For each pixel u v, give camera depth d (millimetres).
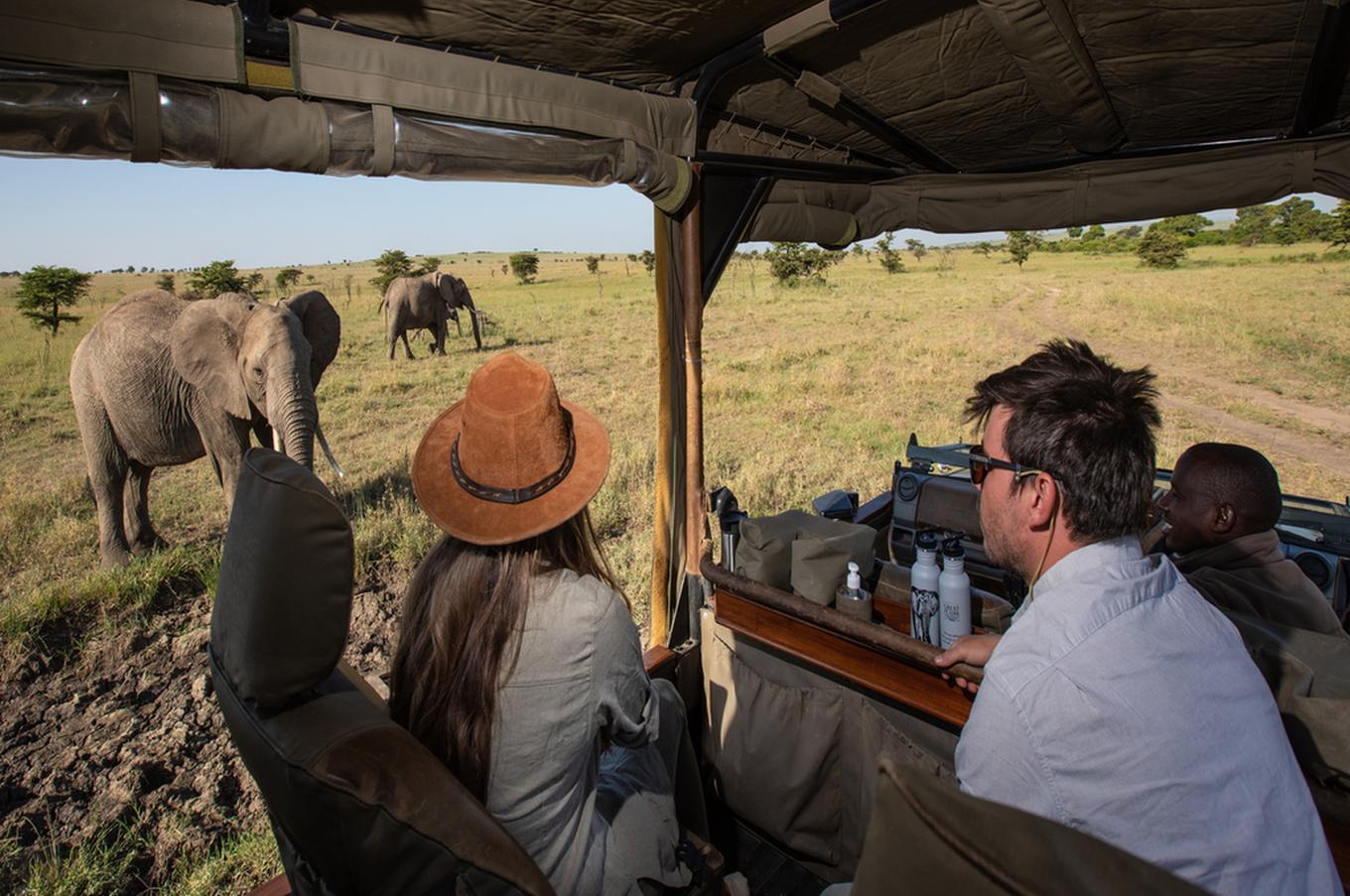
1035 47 1860
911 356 14156
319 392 12328
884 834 594
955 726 1674
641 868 1309
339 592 944
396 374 13914
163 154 1299
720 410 10047
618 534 5844
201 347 5805
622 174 2041
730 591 2062
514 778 1137
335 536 924
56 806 3158
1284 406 10422
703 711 2453
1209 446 1792
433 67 1606
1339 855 1208
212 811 3146
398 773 935
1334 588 2068
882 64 2119
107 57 1194
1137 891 545
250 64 1363
